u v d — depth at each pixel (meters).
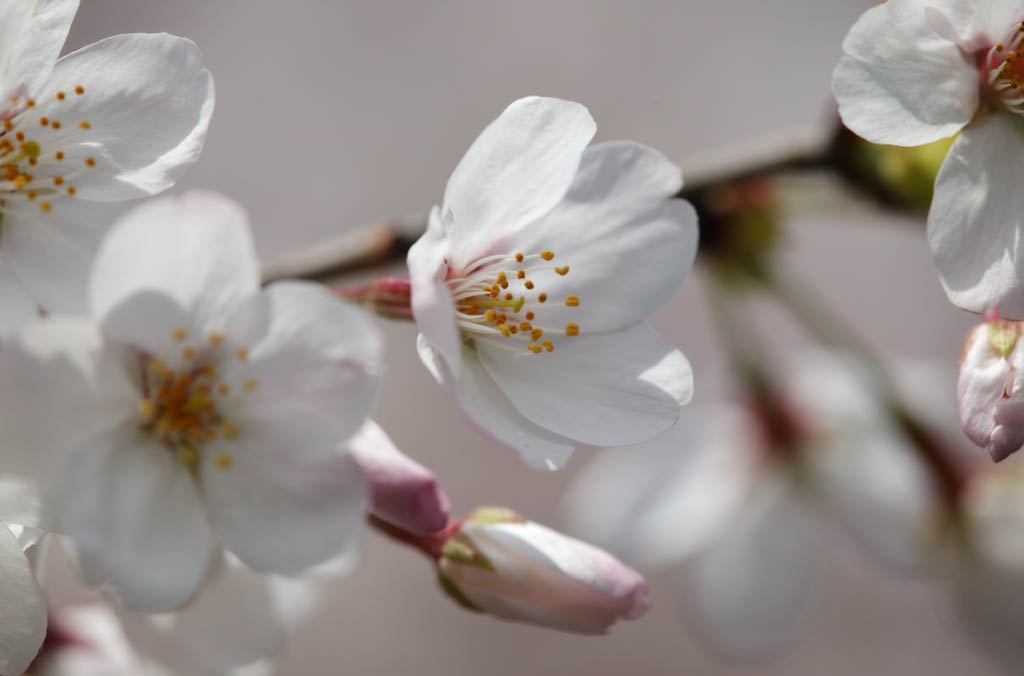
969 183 0.28
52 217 0.28
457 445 0.51
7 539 0.28
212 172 0.52
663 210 0.29
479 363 0.29
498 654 0.49
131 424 0.27
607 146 0.29
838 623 0.49
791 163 0.33
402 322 0.29
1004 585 0.34
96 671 0.32
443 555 0.29
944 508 0.34
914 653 0.48
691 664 0.49
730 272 0.35
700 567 0.36
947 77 0.28
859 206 0.34
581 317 0.29
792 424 0.36
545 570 0.29
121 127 0.28
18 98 0.28
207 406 0.28
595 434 0.29
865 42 0.28
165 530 0.27
